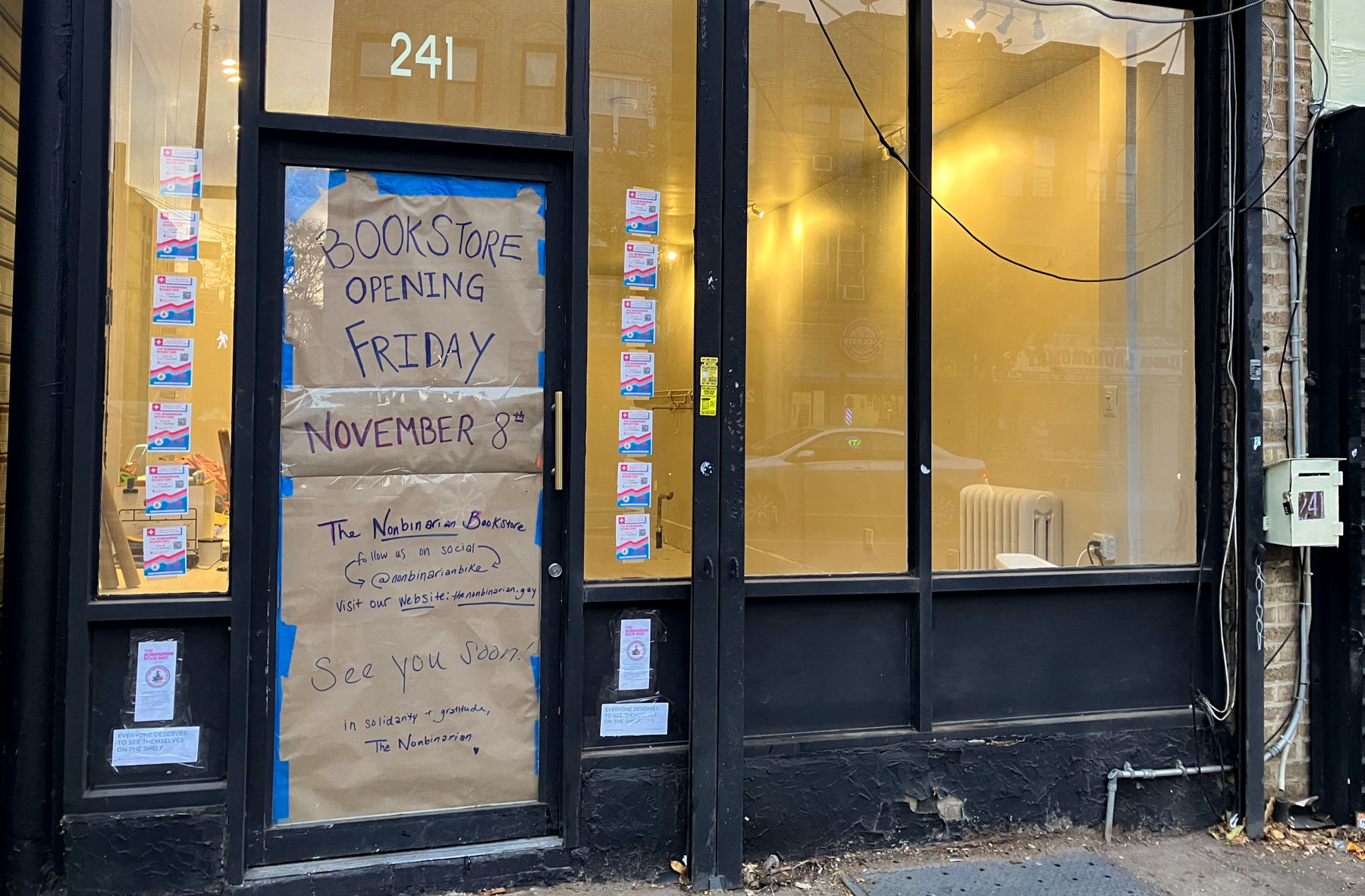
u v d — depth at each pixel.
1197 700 3.75
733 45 3.26
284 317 3.00
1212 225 3.76
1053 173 4.09
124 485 2.87
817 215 3.54
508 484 3.18
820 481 3.52
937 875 3.27
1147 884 3.23
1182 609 3.80
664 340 3.31
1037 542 3.82
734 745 3.19
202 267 2.93
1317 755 3.74
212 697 2.91
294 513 3.00
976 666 3.60
